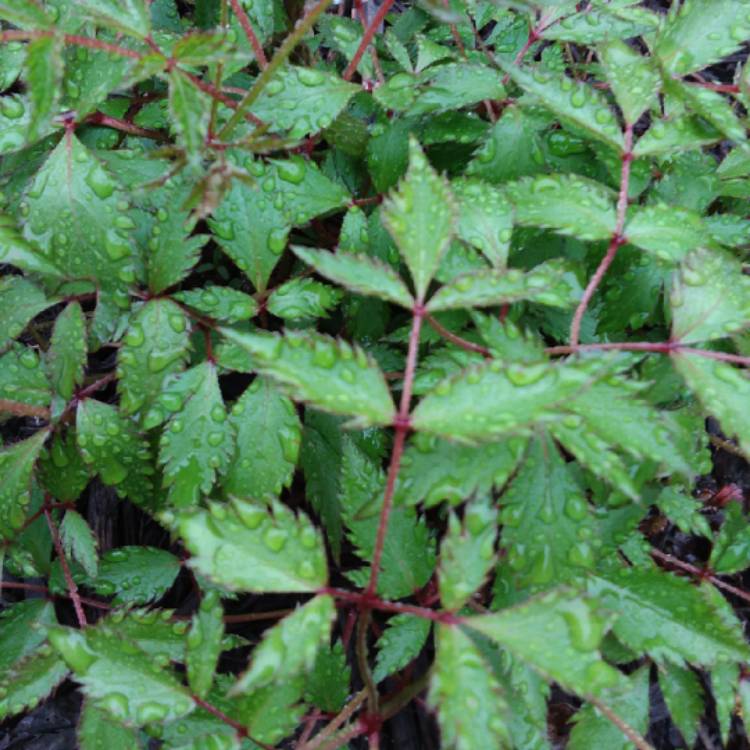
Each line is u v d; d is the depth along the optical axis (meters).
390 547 0.27
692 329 0.25
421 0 0.25
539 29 0.32
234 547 0.23
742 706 0.30
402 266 0.32
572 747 0.28
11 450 0.29
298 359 0.22
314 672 0.27
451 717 0.21
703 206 0.32
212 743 0.23
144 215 0.30
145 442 0.29
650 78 0.27
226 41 0.23
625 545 0.30
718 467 0.39
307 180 0.30
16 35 0.23
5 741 0.34
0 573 0.30
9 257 0.28
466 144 0.33
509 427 0.21
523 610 0.22
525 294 0.24
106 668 0.24
